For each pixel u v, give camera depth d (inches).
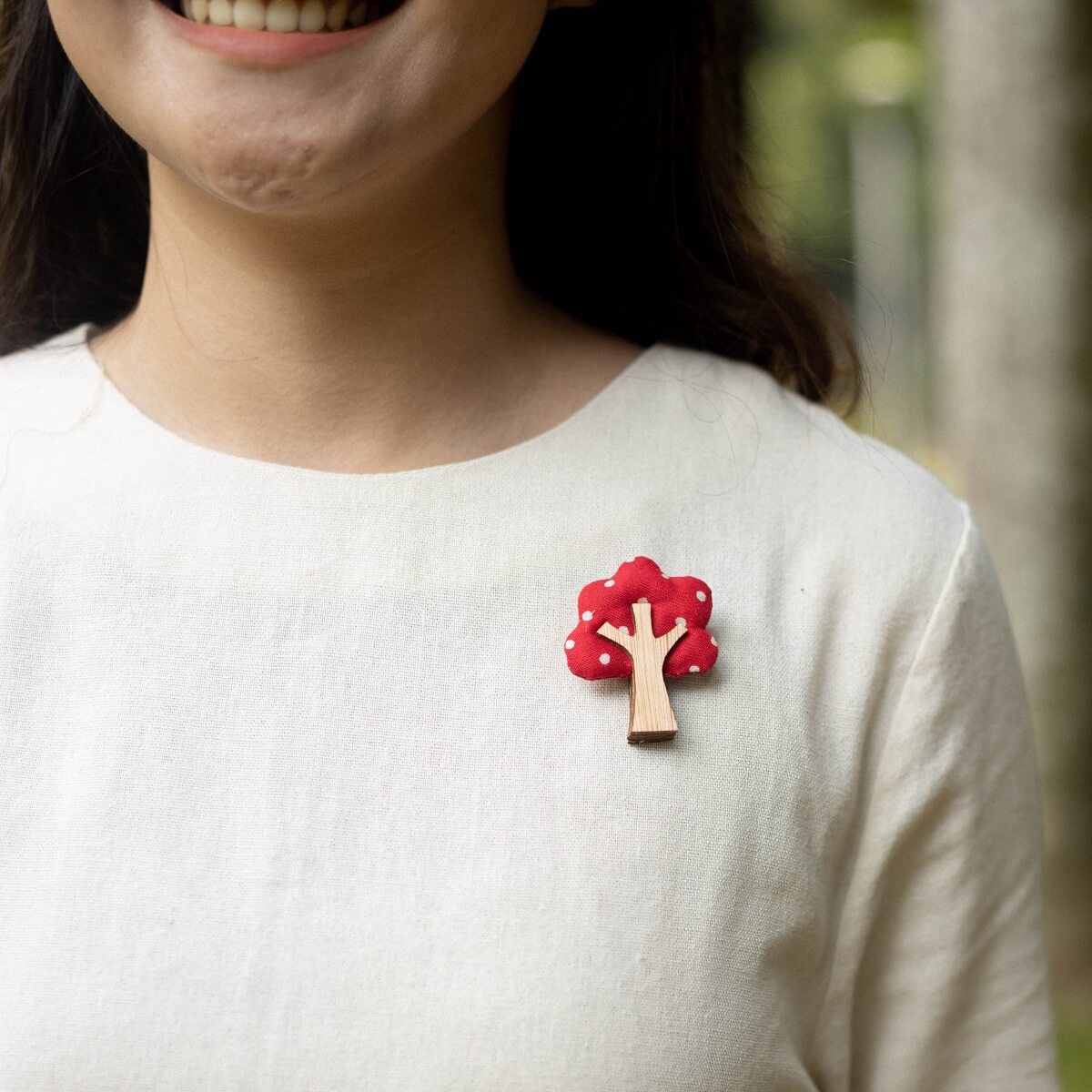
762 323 38.3
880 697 34.0
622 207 38.2
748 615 33.5
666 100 37.5
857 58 297.4
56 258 37.8
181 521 33.0
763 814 32.6
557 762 32.2
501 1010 31.1
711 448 34.7
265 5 30.5
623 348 36.2
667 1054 31.5
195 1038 30.8
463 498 33.4
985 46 94.6
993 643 35.0
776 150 43.8
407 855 31.6
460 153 33.0
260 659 32.3
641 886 31.9
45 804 31.6
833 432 35.5
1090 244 94.5
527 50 32.2
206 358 33.6
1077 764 96.3
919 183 378.3
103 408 34.0
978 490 97.7
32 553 32.7
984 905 35.0
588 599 32.6
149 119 31.1
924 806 34.1
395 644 32.5
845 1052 34.8
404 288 33.4
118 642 32.3
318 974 31.1
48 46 36.2
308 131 30.7
